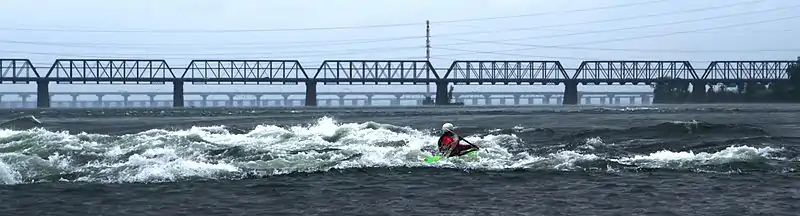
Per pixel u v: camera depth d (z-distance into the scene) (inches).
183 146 901.2
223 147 896.9
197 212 508.4
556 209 511.5
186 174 692.7
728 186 607.8
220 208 523.2
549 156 831.7
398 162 781.9
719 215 482.9
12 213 506.6
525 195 572.7
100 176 681.0
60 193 589.3
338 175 693.9
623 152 888.9
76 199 561.6
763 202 529.0
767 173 685.3
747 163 746.8
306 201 551.8
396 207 525.0
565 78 7175.2
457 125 1465.3
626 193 577.0
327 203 542.9
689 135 1077.8
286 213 503.5
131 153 840.9
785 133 1163.9
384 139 987.9
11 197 570.3
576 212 499.5
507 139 1033.5
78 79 6535.4
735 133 1103.0
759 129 1138.7
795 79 7091.5
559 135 1108.5
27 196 575.2
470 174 696.4
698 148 920.9
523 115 2325.3
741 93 7495.1
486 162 783.7
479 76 7135.8
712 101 7490.2
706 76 7436.0
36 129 1171.9
